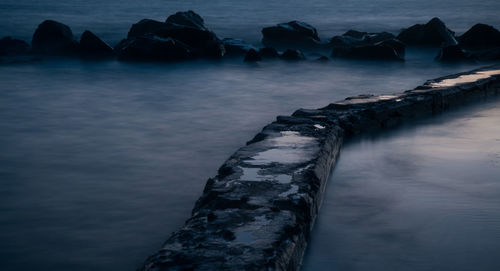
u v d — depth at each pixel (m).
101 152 8.53
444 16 46.91
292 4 68.38
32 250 4.98
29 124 10.62
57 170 7.53
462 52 21.44
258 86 15.80
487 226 5.34
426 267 4.55
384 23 40.22
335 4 68.75
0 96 13.84
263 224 4.46
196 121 11.02
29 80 16.45
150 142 9.23
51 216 5.80
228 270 3.67
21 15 44.00
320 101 13.59
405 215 5.67
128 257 4.87
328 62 21.16
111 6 59.50
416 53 23.72
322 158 6.65
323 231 5.30
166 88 15.26
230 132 10.09
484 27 24.81
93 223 5.62
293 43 26.88
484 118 10.76
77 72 18.23
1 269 4.61
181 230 4.38
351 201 6.12
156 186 6.84
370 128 9.73
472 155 8.01
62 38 24.27
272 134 7.79
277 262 3.87
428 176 7.02
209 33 23.50
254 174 5.86
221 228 4.37
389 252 4.83
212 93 14.54
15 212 5.91
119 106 12.52
